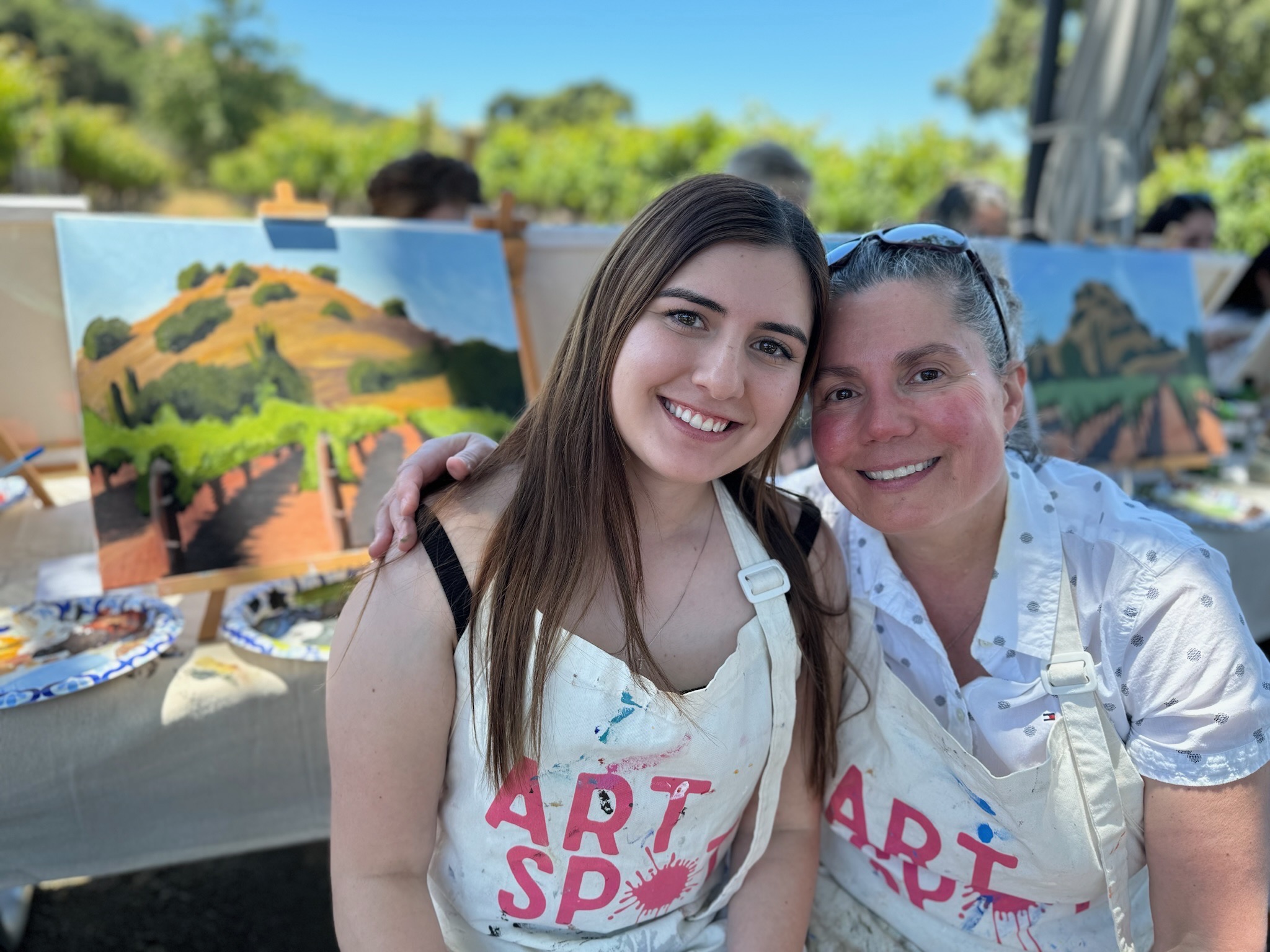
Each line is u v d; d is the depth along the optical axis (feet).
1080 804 2.92
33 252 5.50
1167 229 11.88
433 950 2.78
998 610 3.04
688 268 2.55
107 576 4.07
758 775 3.09
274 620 4.46
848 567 3.39
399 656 2.68
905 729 3.12
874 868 3.49
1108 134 11.82
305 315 4.82
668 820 2.87
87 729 3.65
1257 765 2.72
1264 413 8.96
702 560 3.01
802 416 3.45
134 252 4.51
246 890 6.40
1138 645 2.89
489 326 5.38
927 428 2.76
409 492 2.93
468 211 8.82
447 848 3.02
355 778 2.74
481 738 2.72
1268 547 6.30
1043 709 2.99
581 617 2.73
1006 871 3.11
